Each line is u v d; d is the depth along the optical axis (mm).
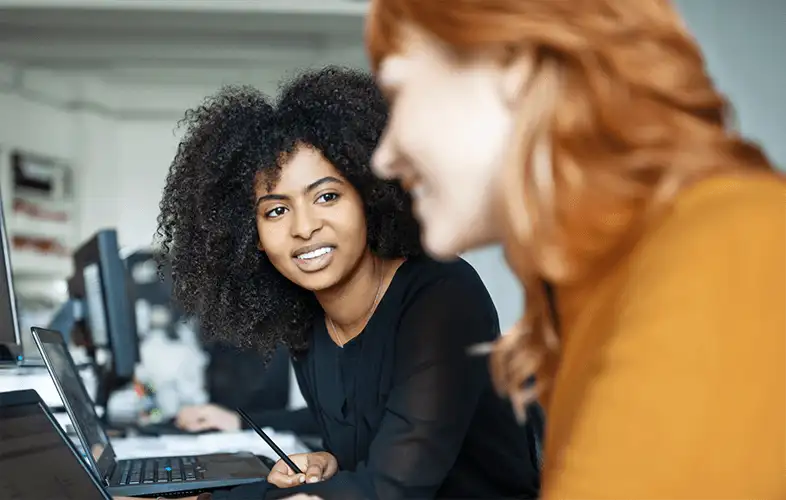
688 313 475
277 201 1152
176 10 5969
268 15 6059
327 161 1148
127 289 2363
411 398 1076
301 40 6777
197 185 1276
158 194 7586
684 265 491
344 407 1241
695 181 523
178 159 1347
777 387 454
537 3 523
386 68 567
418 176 579
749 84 3922
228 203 1252
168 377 2822
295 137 1154
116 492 1219
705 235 494
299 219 1138
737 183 514
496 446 1151
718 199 507
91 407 1698
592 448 488
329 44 6848
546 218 527
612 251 549
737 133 562
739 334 462
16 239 6625
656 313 488
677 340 471
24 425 868
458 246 570
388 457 1046
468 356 1095
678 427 457
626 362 490
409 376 1092
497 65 531
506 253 602
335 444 1284
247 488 1120
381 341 1175
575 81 518
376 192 1152
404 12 556
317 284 1152
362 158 1135
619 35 520
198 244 1314
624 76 516
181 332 3043
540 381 676
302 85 1216
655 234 523
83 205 7297
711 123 554
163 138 7613
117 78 7320
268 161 1149
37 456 862
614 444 474
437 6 534
